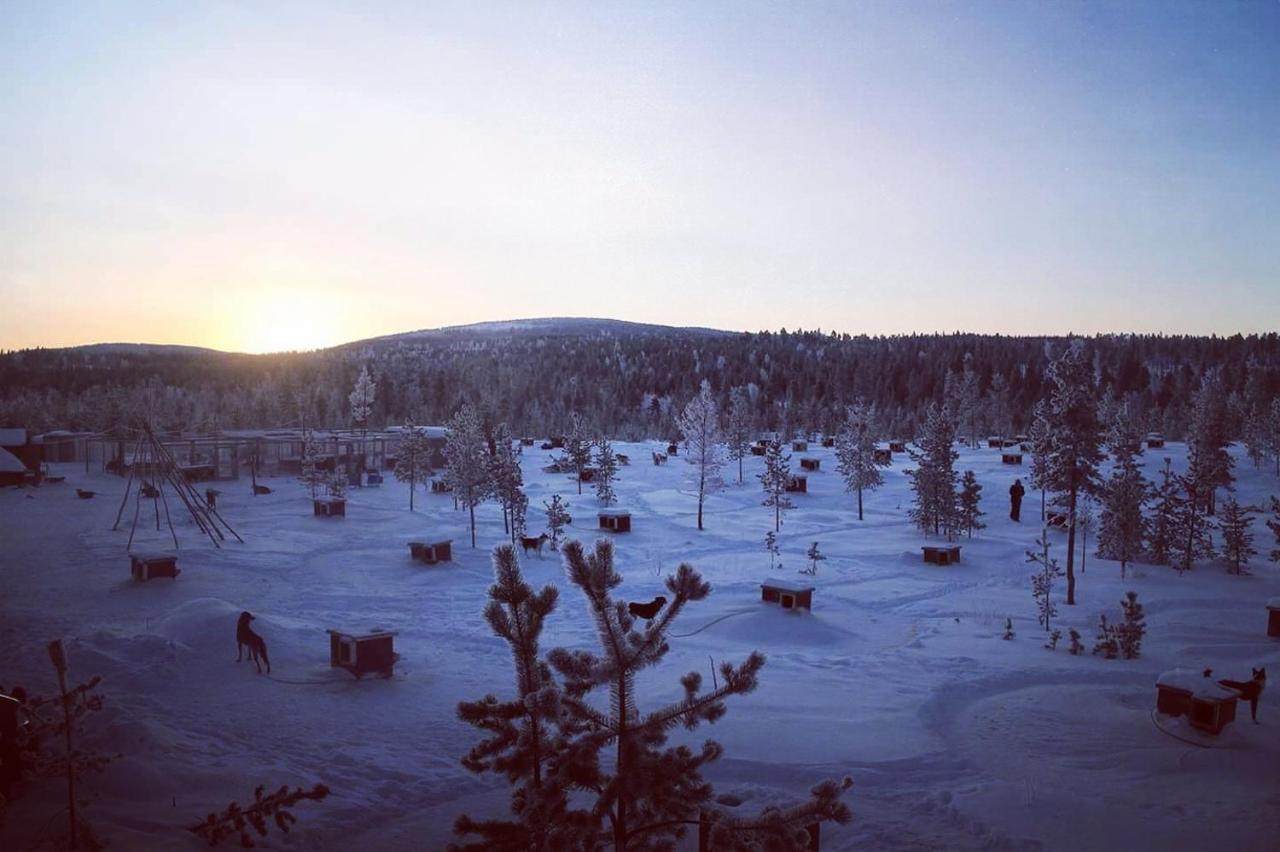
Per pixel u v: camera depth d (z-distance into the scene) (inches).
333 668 946.7
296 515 2301.9
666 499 2787.9
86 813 541.6
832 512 2546.8
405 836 566.3
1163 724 801.6
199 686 856.9
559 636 1159.6
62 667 500.1
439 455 3661.4
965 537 2118.6
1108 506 1873.8
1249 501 2551.7
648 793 311.0
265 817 561.0
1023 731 796.6
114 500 2534.5
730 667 336.8
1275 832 585.3
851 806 624.7
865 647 1147.9
